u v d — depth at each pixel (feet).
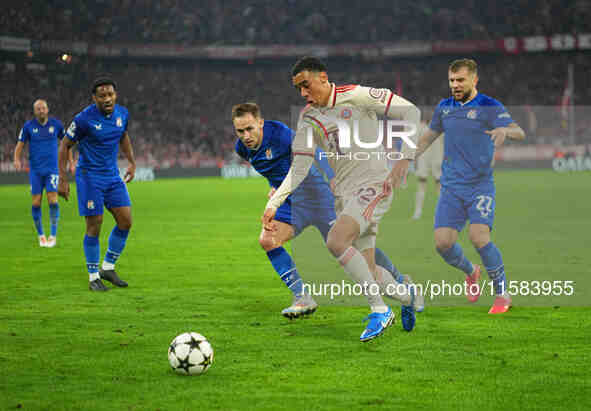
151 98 346.74
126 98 336.08
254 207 129.08
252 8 414.21
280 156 40.86
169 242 77.92
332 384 27.81
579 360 31.04
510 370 29.58
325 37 411.95
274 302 45.50
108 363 30.99
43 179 74.49
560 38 385.29
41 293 48.52
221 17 409.08
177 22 387.75
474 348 33.30
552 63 398.42
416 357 31.78
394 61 412.57
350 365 30.55
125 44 350.23
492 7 415.44
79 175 49.65
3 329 37.63
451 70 40.86
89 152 49.42
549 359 31.27
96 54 336.90
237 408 25.07
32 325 38.60
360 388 27.30
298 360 31.40
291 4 418.10
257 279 54.39
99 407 25.21
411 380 28.25
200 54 374.43
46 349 33.42
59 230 91.04
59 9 327.47
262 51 388.98
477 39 395.75
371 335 33.88
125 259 65.16
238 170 294.87
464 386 27.43
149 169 258.98
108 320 39.99
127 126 51.88
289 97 388.98
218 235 84.79
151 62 368.48
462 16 411.95
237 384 27.91
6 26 294.66
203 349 29.09
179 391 27.02
